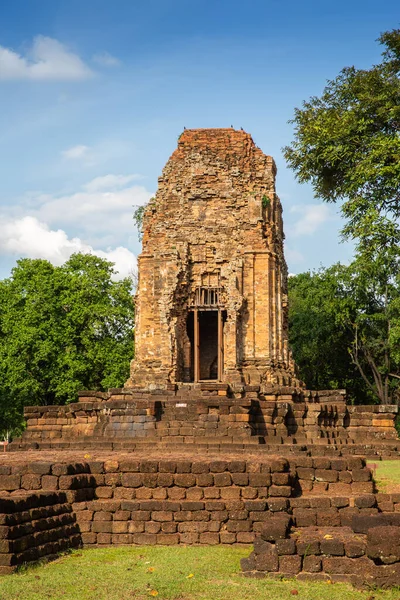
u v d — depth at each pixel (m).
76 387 60.31
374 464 30.11
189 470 20.66
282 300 44.84
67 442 35.41
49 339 60.69
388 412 37.78
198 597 14.77
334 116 37.97
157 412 35.53
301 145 38.78
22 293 63.19
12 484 19.89
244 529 19.38
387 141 34.62
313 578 15.98
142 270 43.94
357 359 64.00
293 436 36.16
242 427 33.91
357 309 63.56
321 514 18.81
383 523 17.75
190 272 43.41
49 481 19.92
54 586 15.37
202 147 44.34
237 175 43.78
